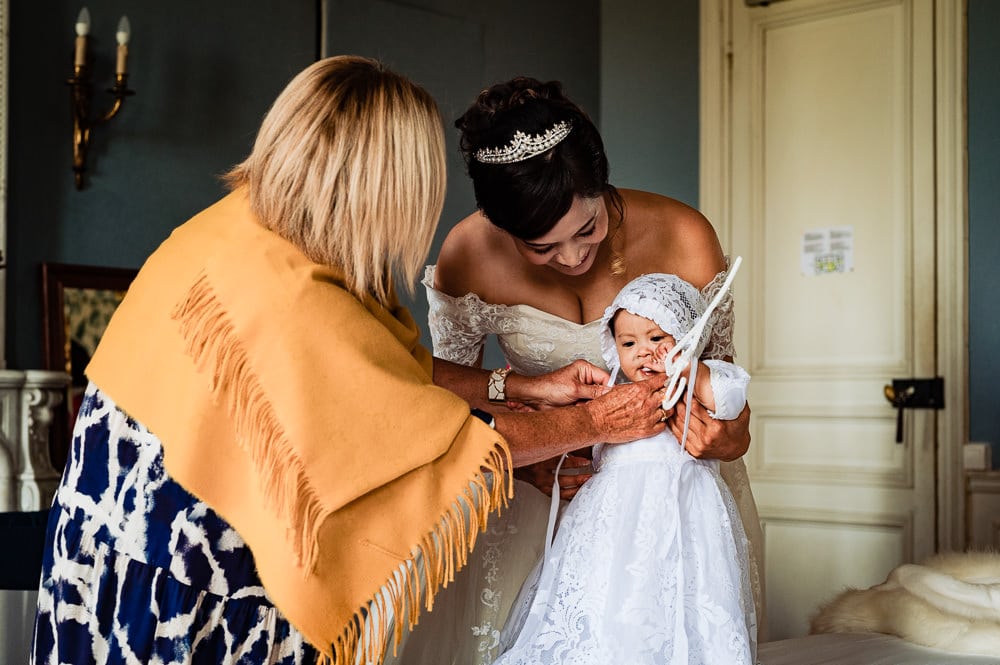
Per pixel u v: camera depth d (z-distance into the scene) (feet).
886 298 15.55
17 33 12.46
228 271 5.28
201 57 13.93
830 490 15.78
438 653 7.06
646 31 18.07
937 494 14.89
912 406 15.08
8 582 7.68
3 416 11.10
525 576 7.30
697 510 6.53
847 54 16.06
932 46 15.25
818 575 15.83
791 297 16.43
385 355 5.36
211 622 5.24
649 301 6.65
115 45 13.21
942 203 15.07
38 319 12.58
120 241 13.25
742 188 16.93
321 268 5.39
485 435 5.50
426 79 16.16
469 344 8.23
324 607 5.09
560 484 7.23
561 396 7.10
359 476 5.15
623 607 6.21
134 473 5.25
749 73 16.94
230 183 5.98
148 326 5.39
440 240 16.05
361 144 5.35
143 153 13.43
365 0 15.51
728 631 6.19
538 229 6.40
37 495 11.16
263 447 5.08
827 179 16.19
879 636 8.51
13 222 12.39
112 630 5.16
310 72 5.54
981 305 14.73
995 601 8.09
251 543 5.14
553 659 6.31
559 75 17.97
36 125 12.61
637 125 18.12
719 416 6.45
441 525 5.36
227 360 5.15
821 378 15.99
